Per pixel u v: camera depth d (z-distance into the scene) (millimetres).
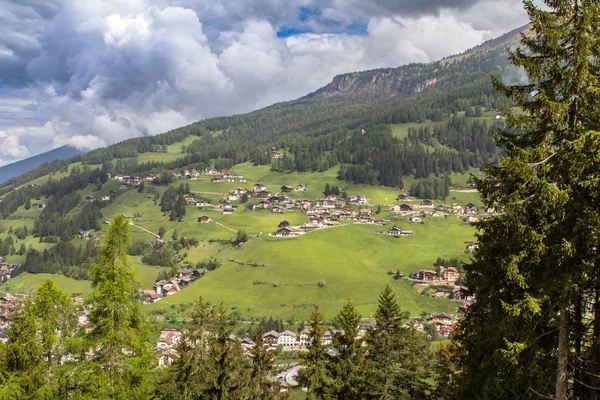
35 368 27328
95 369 25516
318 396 38062
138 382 26656
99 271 26047
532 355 20344
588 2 18609
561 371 19531
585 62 18625
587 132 18188
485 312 24453
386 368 36938
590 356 20766
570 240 19094
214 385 37531
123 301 25875
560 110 18922
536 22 19844
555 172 19547
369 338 39000
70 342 26844
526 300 18922
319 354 38875
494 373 21969
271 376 41094
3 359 28562
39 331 27938
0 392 26453
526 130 21219
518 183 20172
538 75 20234
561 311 19609
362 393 36438
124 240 26500
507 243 21047
